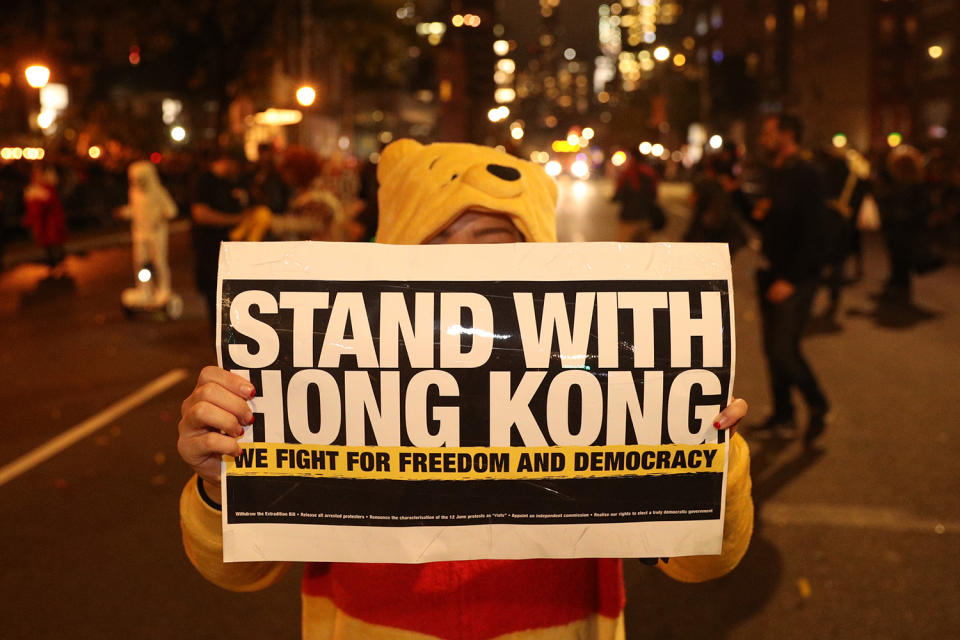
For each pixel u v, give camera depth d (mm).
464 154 1648
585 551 1336
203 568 1438
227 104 27797
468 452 1320
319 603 1523
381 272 1321
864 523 4305
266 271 1318
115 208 23516
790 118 5336
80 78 27969
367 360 1312
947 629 3332
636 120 66250
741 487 1382
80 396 6934
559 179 76125
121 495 4746
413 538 1330
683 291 1336
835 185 12906
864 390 6973
